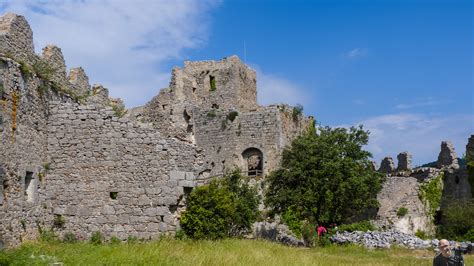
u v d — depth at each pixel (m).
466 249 30.84
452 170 50.06
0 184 17.94
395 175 54.16
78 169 22.02
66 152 22.08
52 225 21.55
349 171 38.88
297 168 38.84
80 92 26.50
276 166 50.97
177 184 21.98
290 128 54.25
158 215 21.67
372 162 49.75
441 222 48.94
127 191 21.89
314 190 38.25
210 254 17.45
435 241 32.66
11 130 18.89
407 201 46.97
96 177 21.97
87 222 21.67
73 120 22.27
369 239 33.88
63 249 17.77
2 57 18.59
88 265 14.51
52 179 21.89
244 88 64.19
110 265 14.71
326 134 42.34
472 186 48.09
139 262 15.33
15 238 18.80
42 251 16.81
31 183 20.52
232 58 62.88
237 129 53.25
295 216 41.25
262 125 52.34
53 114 22.25
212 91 62.72
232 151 53.00
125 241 21.34
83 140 22.16
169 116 55.66
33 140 20.70
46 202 21.58
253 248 21.12
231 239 23.17
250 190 39.88
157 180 21.95
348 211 41.53
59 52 24.33
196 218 22.03
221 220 22.53
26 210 19.81
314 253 25.41
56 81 23.70
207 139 54.16
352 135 44.12
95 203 21.78
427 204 48.50
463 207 44.84
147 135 22.28
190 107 55.34
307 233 37.34
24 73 20.00
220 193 23.05
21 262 14.11
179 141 22.75
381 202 46.94
